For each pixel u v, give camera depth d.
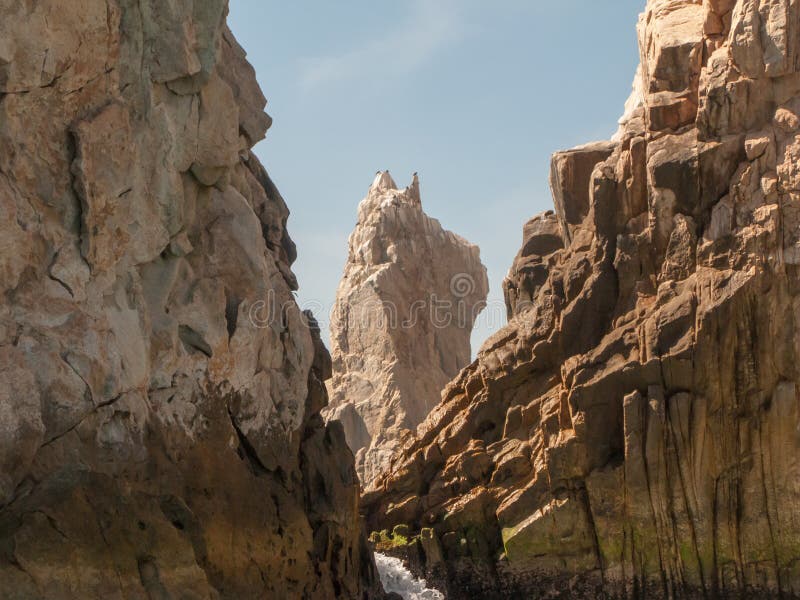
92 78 23.08
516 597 36.78
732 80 35.00
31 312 21.36
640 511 35.31
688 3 38.19
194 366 25.94
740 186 34.69
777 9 34.28
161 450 24.20
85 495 21.42
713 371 34.62
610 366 35.84
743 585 34.78
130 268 24.20
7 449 19.97
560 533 36.22
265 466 28.31
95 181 22.89
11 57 21.05
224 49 30.12
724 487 35.09
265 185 32.34
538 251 42.56
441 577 37.72
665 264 35.97
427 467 40.66
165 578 22.30
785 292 34.12
